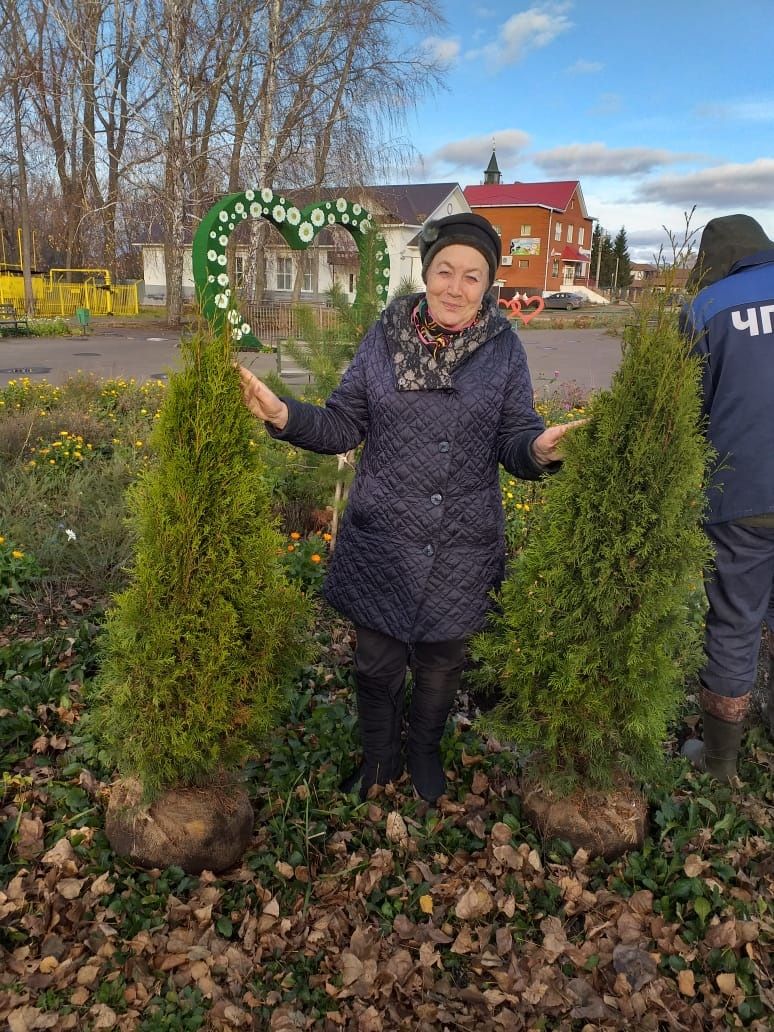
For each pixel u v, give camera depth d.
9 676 3.46
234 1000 2.09
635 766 2.42
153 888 2.36
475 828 2.68
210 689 2.16
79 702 3.34
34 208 37.09
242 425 2.11
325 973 2.18
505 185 58.81
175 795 2.38
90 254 33.06
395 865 2.54
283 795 2.79
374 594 2.54
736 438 2.52
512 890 2.44
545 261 54.78
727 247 2.63
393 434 2.42
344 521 2.63
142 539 2.18
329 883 2.46
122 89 23.27
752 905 2.41
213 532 2.11
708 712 2.89
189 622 2.11
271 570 2.26
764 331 2.45
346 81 20.17
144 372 14.71
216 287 5.09
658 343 2.06
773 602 3.00
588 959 2.21
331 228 20.55
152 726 2.18
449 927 2.33
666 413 2.07
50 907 2.29
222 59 20.03
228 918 2.32
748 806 2.84
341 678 3.65
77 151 29.11
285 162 20.45
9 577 4.30
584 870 2.51
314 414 2.41
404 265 29.73
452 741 3.16
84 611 4.23
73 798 2.70
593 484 2.14
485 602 2.57
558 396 9.96
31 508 5.38
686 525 2.21
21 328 22.48
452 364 2.37
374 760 2.88
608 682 2.32
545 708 2.37
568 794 2.51
